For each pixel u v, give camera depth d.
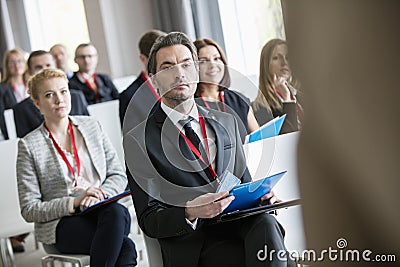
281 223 3.03
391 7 0.51
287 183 2.81
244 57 7.79
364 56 0.51
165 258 2.84
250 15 7.62
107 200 3.57
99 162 4.11
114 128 5.62
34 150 4.00
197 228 2.72
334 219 0.53
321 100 0.53
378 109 0.51
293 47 0.55
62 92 4.08
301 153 0.55
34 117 5.73
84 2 9.98
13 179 4.80
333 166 0.53
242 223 2.82
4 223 4.69
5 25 11.74
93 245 3.55
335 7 0.52
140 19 9.63
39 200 3.92
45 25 12.23
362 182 0.51
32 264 5.58
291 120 3.39
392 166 0.50
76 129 4.14
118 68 9.88
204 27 8.20
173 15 8.69
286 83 3.55
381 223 0.51
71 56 11.91
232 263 2.77
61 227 3.80
